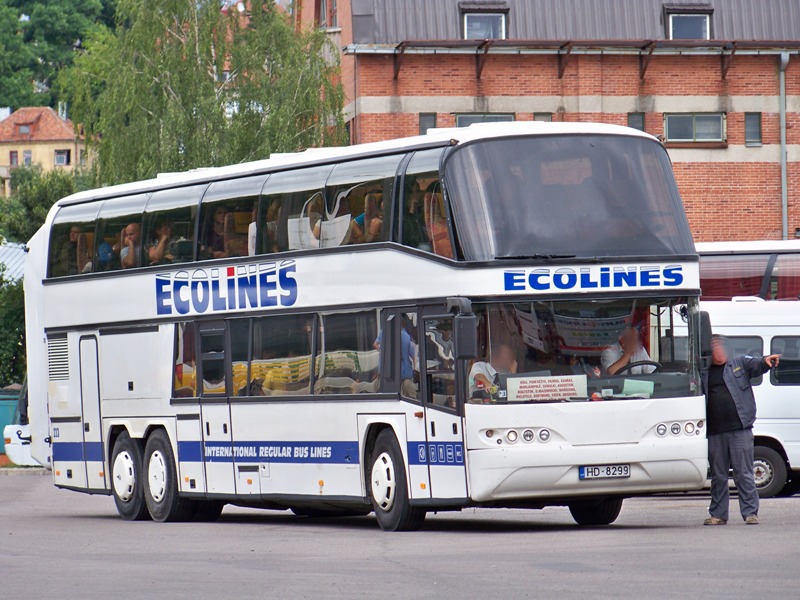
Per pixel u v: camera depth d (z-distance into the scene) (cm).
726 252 6288
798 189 10594
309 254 4453
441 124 10388
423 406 3994
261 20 11819
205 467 4897
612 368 3912
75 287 5525
